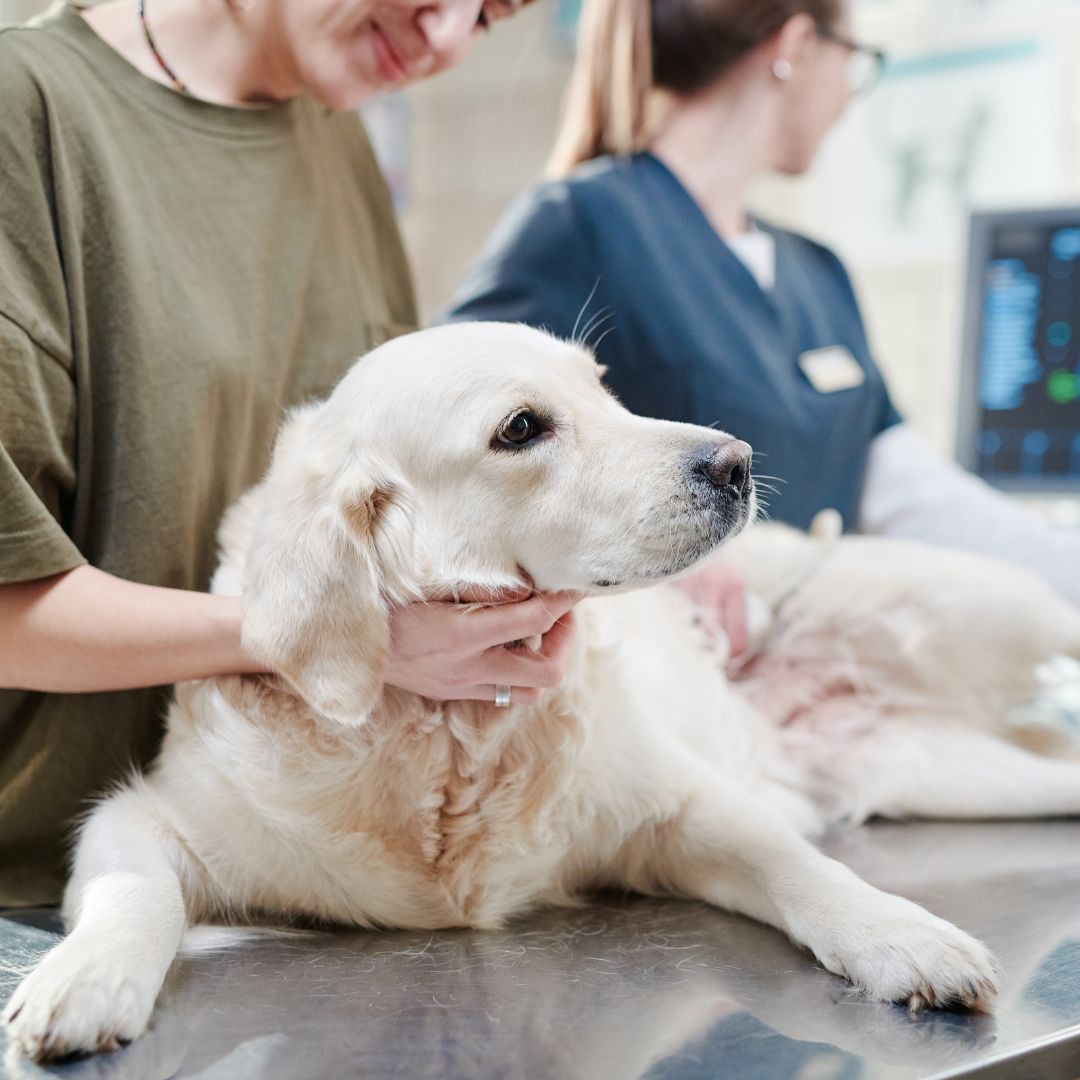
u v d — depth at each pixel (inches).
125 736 50.0
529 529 43.5
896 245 131.3
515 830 44.5
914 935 35.7
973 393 92.3
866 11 130.4
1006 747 63.9
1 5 125.3
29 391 44.4
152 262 49.6
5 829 48.7
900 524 86.1
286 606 40.4
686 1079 29.1
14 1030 32.2
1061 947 38.7
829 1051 30.8
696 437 43.3
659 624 60.0
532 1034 32.3
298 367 58.4
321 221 59.5
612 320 74.6
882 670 69.2
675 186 77.7
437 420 43.5
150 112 51.3
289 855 43.2
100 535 49.1
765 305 78.0
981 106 124.1
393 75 55.1
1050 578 80.4
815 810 59.9
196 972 38.3
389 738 42.9
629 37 78.0
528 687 42.3
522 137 153.6
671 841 46.2
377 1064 30.4
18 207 45.4
